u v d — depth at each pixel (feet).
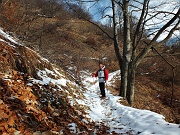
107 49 98.43
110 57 86.63
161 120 20.77
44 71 26.76
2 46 22.18
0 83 16.78
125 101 34.50
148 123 20.24
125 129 19.94
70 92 27.12
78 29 110.52
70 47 76.48
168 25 32.78
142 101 54.44
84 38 101.91
